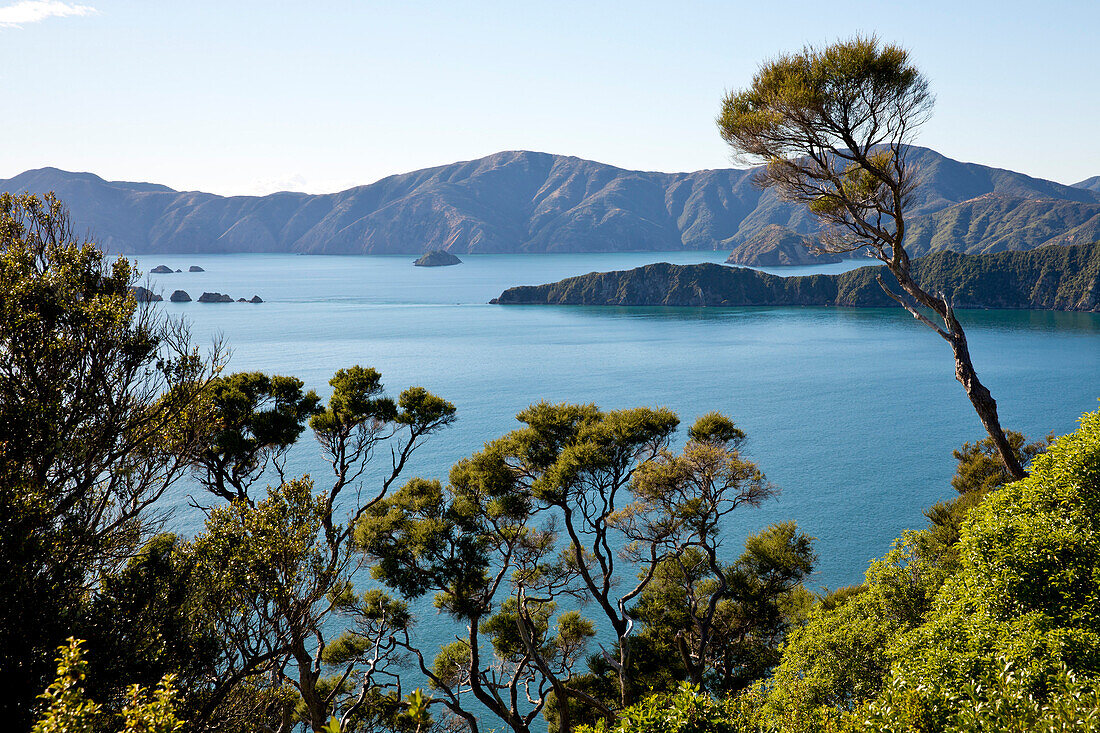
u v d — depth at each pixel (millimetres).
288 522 14406
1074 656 10484
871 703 10500
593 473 23094
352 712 20562
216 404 19453
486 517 23500
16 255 12711
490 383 173000
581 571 24016
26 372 12383
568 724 22125
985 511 16266
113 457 13336
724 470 23297
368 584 46688
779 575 25094
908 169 18859
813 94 17906
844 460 107875
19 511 10914
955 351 19828
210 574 13539
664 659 25719
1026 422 128875
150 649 12023
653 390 166625
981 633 12086
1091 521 13578
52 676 10422
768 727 11648
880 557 67438
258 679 14625
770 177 20703
